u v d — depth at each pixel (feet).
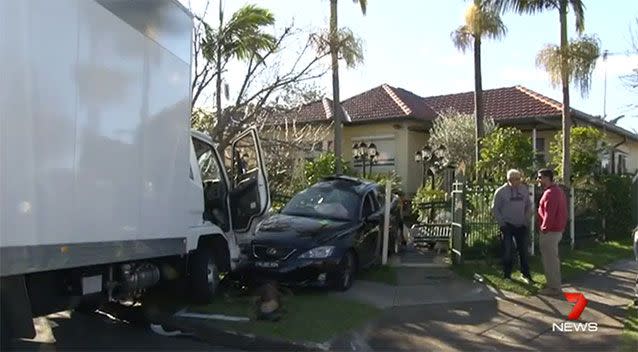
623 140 90.58
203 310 25.77
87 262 16.40
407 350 21.40
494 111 81.71
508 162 51.11
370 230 34.78
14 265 13.47
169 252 21.79
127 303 26.00
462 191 38.17
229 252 28.71
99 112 16.90
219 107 43.24
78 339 22.54
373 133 84.17
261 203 30.76
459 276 34.91
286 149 53.88
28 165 13.93
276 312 24.93
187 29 22.89
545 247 30.25
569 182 52.54
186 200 23.31
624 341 22.43
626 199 59.98
